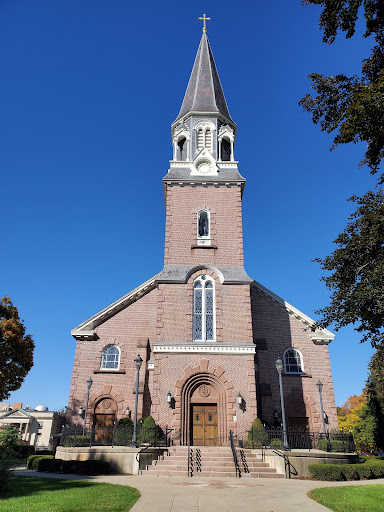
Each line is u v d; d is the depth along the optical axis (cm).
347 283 1470
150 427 2202
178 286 2575
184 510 1053
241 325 2489
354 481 1700
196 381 2344
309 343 2867
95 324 2866
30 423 5344
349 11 1148
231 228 2775
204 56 3753
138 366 2158
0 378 3119
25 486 1358
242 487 1458
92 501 1093
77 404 2641
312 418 2648
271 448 2072
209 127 3172
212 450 1992
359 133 1187
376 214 1321
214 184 2898
